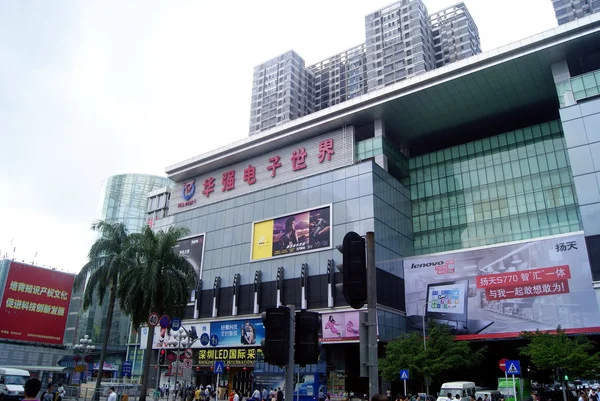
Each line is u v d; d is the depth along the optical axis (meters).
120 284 37.78
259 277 57.66
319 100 139.12
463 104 56.22
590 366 34.22
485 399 34.69
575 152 45.06
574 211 48.53
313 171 60.31
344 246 8.06
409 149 66.25
